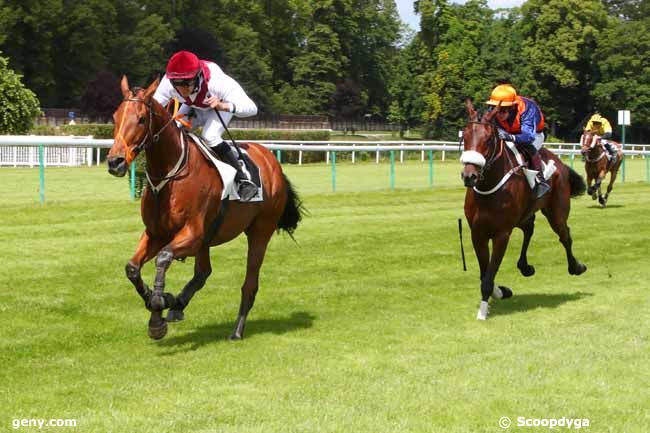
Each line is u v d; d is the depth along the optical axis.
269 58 81.69
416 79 70.06
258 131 46.97
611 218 17.73
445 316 8.73
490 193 8.49
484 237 8.74
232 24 74.81
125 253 11.46
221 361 6.83
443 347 7.38
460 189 22.50
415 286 10.33
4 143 15.20
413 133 83.31
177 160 6.93
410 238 13.91
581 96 70.06
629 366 6.77
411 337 7.76
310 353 7.12
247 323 8.31
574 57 65.56
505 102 8.64
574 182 10.50
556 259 12.59
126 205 16.16
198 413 5.55
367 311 8.91
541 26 66.44
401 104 76.81
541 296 9.93
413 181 25.48
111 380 6.27
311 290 9.88
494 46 66.94
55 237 12.59
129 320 8.16
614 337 7.77
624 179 29.36
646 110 67.06
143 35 66.12
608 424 5.47
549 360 6.92
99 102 46.00
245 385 6.18
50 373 6.43
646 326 8.26
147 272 10.47
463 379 6.38
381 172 29.27
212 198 7.22
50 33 57.28
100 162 30.14
